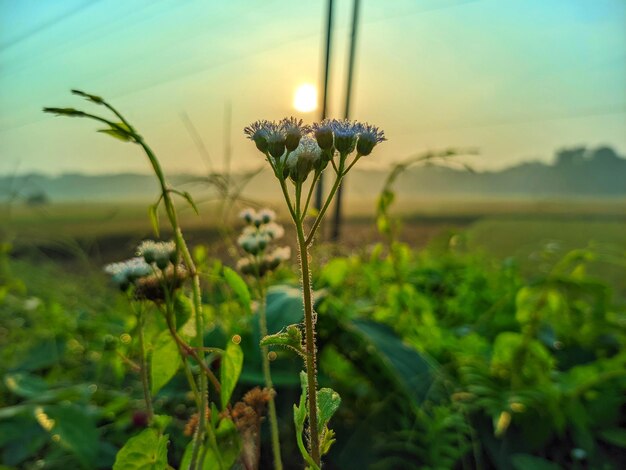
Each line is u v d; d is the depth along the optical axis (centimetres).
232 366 13
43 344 32
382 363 25
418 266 37
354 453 23
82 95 11
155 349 14
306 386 11
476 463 22
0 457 22
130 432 24
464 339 27
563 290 29
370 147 12
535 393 24
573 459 23
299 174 11
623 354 25
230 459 14
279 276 30
